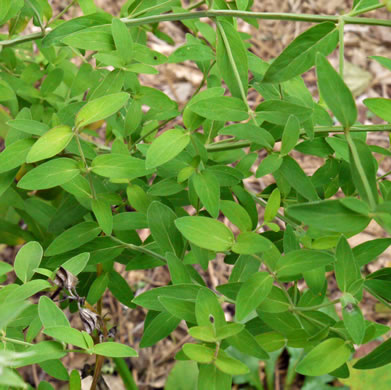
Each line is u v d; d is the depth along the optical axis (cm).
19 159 79
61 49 99
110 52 81
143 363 150
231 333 71
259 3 208
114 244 85
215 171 80
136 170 76
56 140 74
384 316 155
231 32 78
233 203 76
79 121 73
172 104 85
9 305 69
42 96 97
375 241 76
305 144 82
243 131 75
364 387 130
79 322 147
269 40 205
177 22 207
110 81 80
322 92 68
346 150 80
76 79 91
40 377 140
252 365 142
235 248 72
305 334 75
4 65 100
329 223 66
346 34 205
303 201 81
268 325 79
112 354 72
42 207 95
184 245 81
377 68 200
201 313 71
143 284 160
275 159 75
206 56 84
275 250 75
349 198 66
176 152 75
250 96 189
